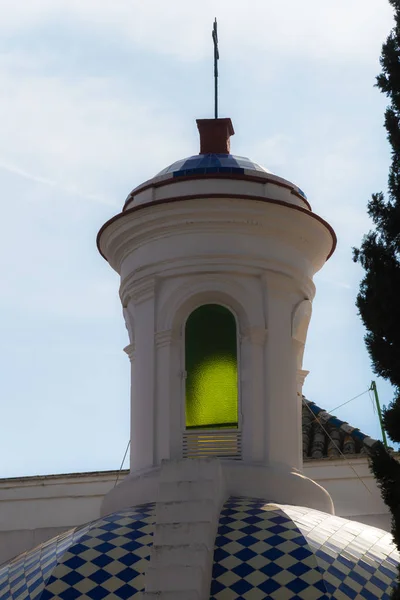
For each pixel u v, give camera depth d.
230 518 17.83
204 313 20.22
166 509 17.25
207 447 19.59
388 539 18.42
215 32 22.47
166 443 19.61
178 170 20.97
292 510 18.44
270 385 19.89
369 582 17.05
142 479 19.38
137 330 20.48
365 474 21.72
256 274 20.27
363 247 16.98
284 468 19.59
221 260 20.14
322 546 17.38
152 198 20.70
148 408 19.92
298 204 21.00
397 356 16.50
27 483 22.84
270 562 16.92
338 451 22.39
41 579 17.19
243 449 19.55
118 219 20.66
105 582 16.84
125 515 18.39
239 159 21.42
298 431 20.17
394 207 17.17
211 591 16.56
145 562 17.08
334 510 21.52
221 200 20.14
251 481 19.19
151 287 20.36
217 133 21.95
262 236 20.41
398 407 16.16
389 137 17.52
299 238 20.70
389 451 18.12
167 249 20.34
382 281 16.64
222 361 20.08
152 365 20.09
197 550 16.56
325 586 16.62
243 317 20.12
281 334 20.22
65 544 17.97
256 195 20.41
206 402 19.92
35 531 22.27
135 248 20.69
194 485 17.45
